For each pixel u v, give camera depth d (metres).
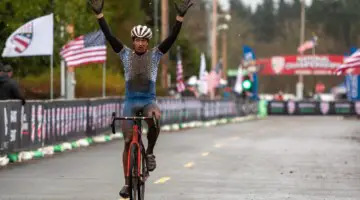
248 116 126.06
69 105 48.91
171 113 79.56
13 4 58.38
